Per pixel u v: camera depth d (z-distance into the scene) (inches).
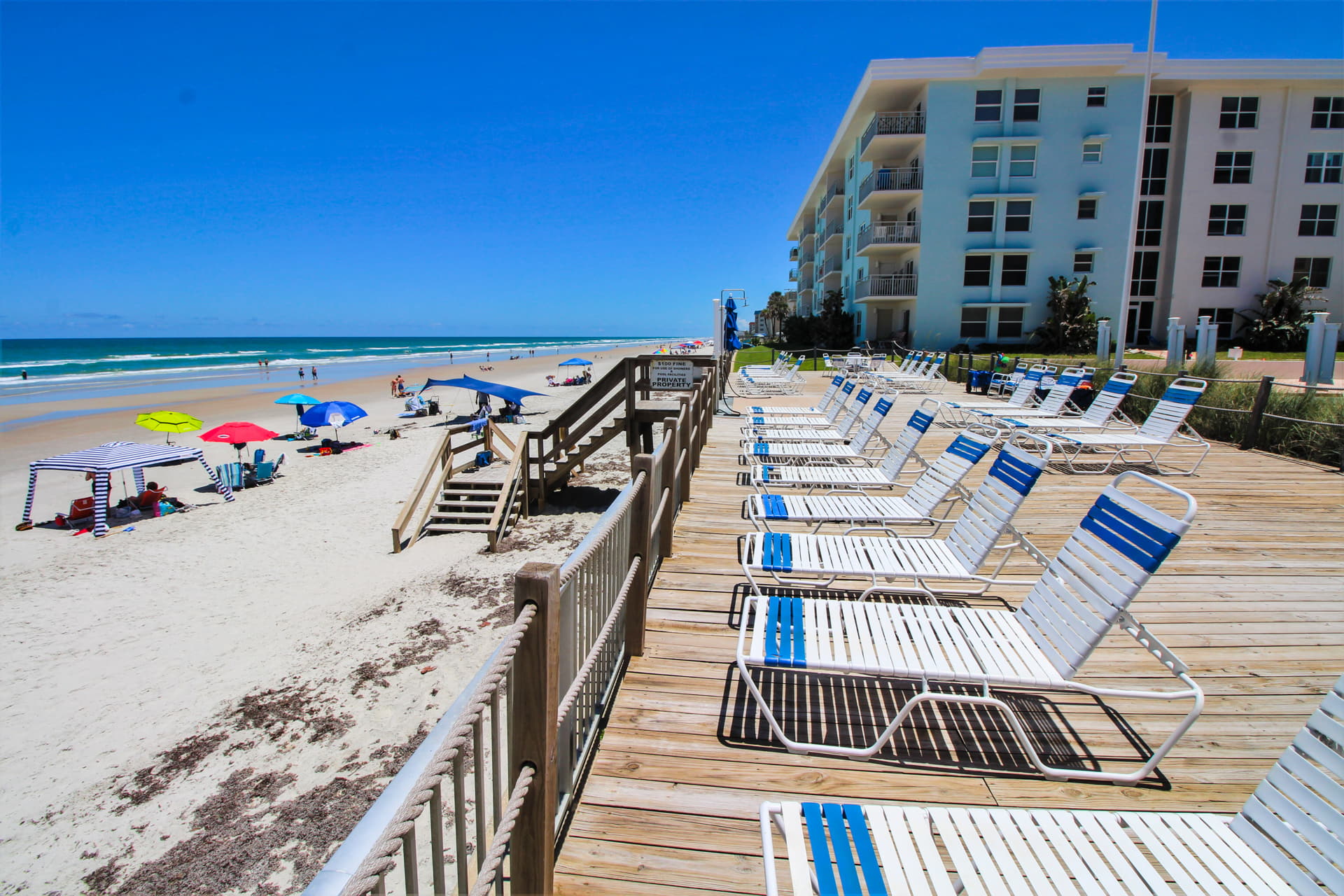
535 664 67.7
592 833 87.3
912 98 1120.8
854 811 67.8
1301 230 1108.5
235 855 146.6
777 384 693.9
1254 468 293.4
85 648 252.5
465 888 53.8
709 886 79.0
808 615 115.3
